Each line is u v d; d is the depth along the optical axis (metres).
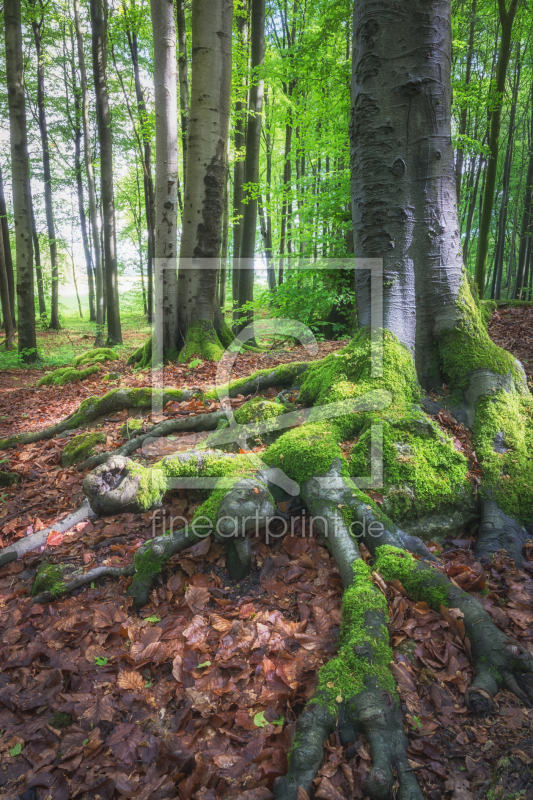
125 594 2.90
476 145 10.02
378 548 2.69
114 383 7.64
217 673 2.32
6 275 15.64
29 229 12.17
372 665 2.04
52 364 12.44
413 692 2.01
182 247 8.10
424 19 3.45
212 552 2.98
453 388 3.74
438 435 3.25
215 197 7.98
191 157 7.84
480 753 1.78
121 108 18.25
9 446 5.53
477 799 1.63
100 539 3.43
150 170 16.38
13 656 2.61
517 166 23.09
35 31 18.12
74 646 2.64
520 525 3.00
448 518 3.08
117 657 2.53
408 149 3.60
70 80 20.84
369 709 1.88
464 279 3.90
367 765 1.76
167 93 7.86
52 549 3.42
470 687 2.00
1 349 15.46
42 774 1.98
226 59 7.61
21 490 4.51
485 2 12.84
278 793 1.70
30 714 2.29
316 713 1.92
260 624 2.49
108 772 1.97
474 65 15.76
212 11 7.32
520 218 24.69
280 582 2.78
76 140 21.45
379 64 3.53
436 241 3.74
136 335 20.30
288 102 11.23
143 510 3.25
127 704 2.27
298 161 19.33
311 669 2.22
